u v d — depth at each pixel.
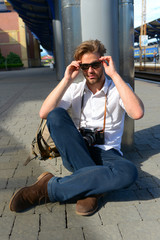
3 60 42.31
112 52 2.60
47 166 2.68
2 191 2.15
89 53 1.88
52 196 1.74
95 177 1.66
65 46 2.70
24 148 3.32
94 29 2.53
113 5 2.53
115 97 2.00
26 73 26.89
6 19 44.97
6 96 8.87
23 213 1.81
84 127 2.09
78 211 1.74
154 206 1.86
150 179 2.30
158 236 1.52
